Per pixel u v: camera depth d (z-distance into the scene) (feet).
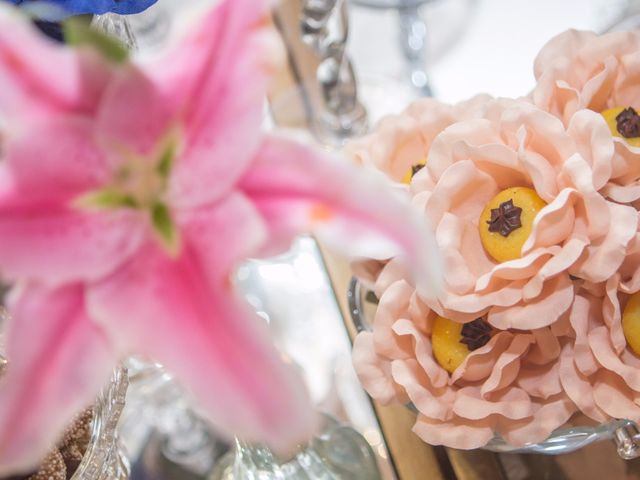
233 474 1.84
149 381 2.16
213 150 0.99
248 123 0.98
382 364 1.55
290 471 1.78
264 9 0.96
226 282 0.97
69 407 0.97
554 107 1.56
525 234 1.41
